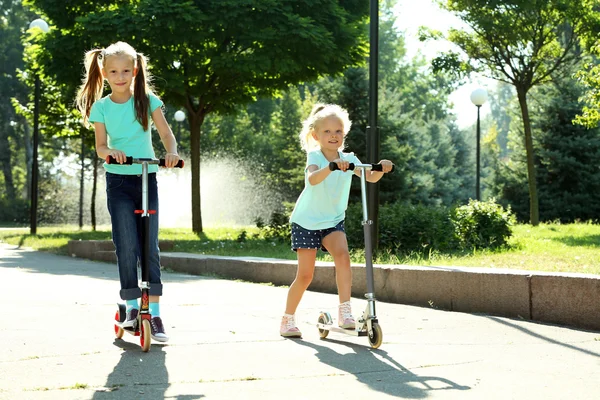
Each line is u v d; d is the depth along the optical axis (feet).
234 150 171.22
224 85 75.05
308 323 21.16
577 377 14.26
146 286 16.71
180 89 69.36
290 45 67.51
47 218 178.50
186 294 27.89
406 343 17.98
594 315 20.31
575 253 38.86
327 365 15.28
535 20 82.38
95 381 13.74
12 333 18.60
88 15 64.44
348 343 17.92
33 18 185.78
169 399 12.50
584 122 78.48
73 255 52.49
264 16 65.92
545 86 110.63
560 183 112.57
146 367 14.94
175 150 17.90
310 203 18.60
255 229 85.25
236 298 26.71
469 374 14.51
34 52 72.23
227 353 16.46
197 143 77.87
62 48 67.62
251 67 66.54
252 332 19.36
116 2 70.85
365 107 92.84
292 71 67.92
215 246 54.60
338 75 75.51
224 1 64.54
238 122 177.27
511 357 16.24
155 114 18.25
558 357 16.25
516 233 64.23
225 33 68.03
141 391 13.00
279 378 14.07
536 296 21.80
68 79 70.79
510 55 85.97
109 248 49.75
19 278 33.68
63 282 31.81
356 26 73.36
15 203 178.09
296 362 15.56
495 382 13.83
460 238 45.75
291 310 18.86
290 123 149.69
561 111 110.01
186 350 16.76
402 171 94.53
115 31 64.18
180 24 63.52
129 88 17.99
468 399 12.57
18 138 201.77
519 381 13.92
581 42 86.22
